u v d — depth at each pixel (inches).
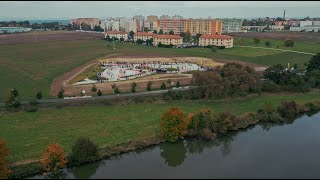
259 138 5447.8
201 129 5447.8
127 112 6437.0
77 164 4443.9
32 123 5757.9
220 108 6830.7
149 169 4382.4
